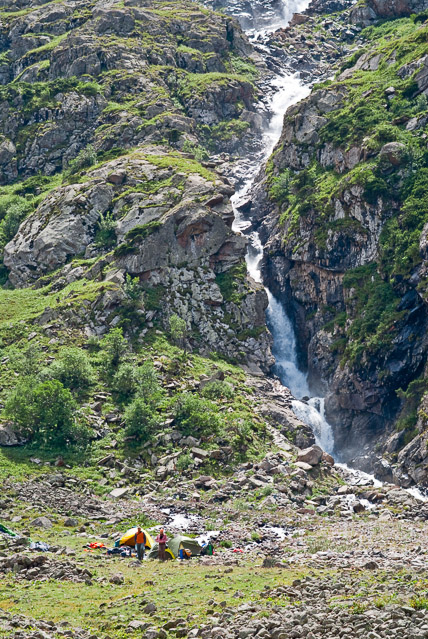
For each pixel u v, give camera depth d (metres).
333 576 42.94
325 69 185.62
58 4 194.25
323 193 113.62
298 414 97.06
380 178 105.31
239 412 88.38
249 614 35.00
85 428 81.06
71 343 96.31
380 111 118.75
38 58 176.12
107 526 61.84
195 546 54.00
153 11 183.25
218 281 107.56
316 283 111.00
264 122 166.50
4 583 41.09
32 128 151.62
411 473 83.62
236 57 187.38
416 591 37.56
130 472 77.56
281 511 71.06
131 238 106.31
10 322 101.44
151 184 118.44
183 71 168.75
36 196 135.75
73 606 37.66
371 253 103.50
